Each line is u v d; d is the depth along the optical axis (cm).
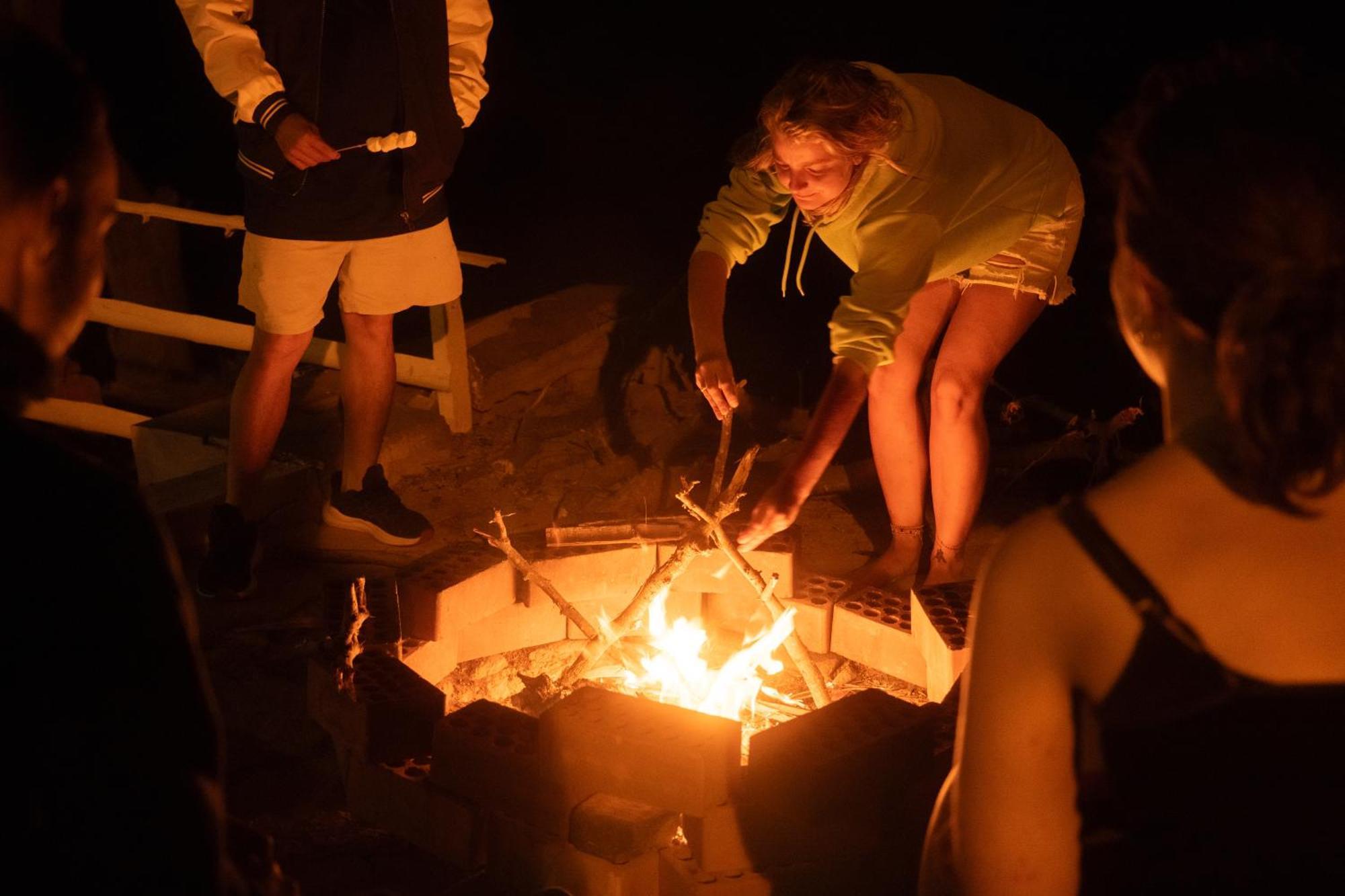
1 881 101
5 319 113
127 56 971
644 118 987
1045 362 625
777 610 372
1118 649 117
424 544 434
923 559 414
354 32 357
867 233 311
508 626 372
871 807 270
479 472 488
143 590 108
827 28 1012
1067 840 125
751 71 1020
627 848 255
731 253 343
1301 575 114
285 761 321
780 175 307
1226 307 111
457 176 942
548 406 538
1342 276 104
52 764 102
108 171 122
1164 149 114
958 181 320
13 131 112
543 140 973
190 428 489
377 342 413
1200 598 115
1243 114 111
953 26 981
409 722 297
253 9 354
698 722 264
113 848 104
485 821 276
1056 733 121
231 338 527
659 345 562
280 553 426
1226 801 118
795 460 306
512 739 279
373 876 278
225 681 353
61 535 105
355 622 330
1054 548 119
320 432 473
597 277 801
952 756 284
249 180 371
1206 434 116
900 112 303
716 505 347
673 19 1039
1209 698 116
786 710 343
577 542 382
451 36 383
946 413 361
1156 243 114
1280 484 107
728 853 259
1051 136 353
